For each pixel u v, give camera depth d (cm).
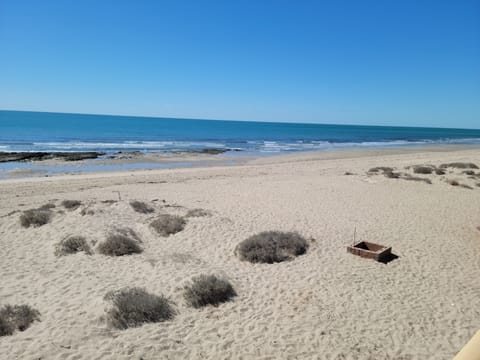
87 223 1038
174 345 511
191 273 753
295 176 2191
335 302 642
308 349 511
